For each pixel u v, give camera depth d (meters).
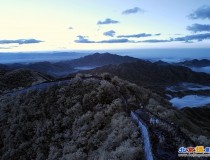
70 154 29.97
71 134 35.41
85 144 31.47
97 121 34.00
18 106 48.94
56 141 35.66
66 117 38.72
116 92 42.19
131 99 39.22
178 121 35.38
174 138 23.33
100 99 40.00
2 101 54.44
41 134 38.53
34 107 45.66
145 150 22.75
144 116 30.03
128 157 21.98
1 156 39.94
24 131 41.41
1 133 44.84
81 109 39.19
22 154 37.31
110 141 27.23
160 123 25.94
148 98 45.66
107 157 23.62
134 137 25.61
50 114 42.19
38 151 35.66
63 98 43.94
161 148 21.17
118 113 33.97
